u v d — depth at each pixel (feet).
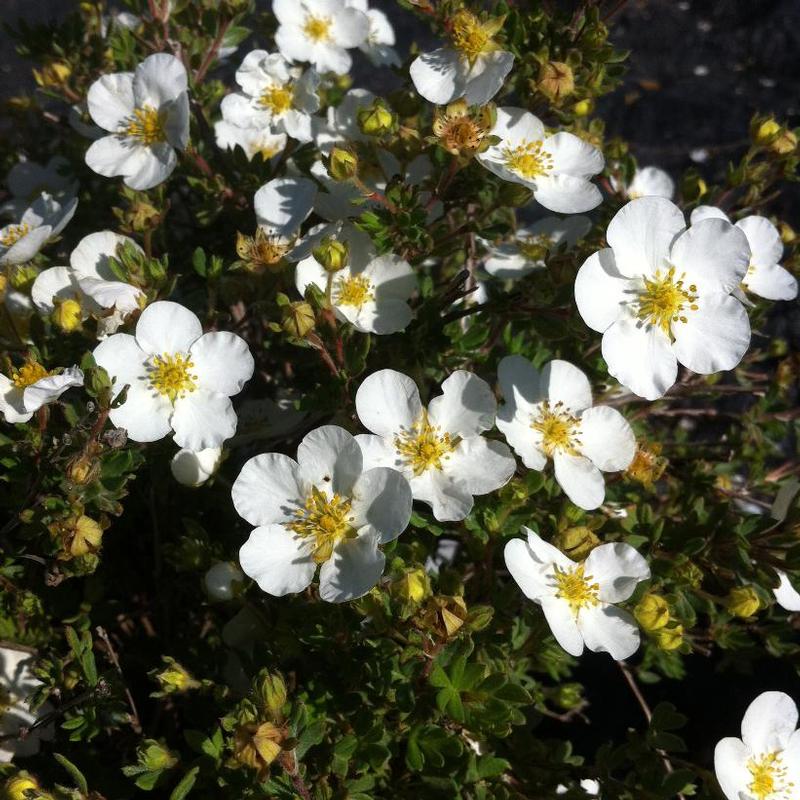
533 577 0.59
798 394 1.11
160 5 0.78
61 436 0.65
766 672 0.93
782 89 1.51
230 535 0.72
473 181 0.69
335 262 0.62
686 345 0.62
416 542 0.61
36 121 1.03
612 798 0.62
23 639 0.66
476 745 0.66
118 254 0.66
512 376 0.65
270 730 0.51
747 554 0.63
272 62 0.76
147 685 0.73
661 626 0.59
